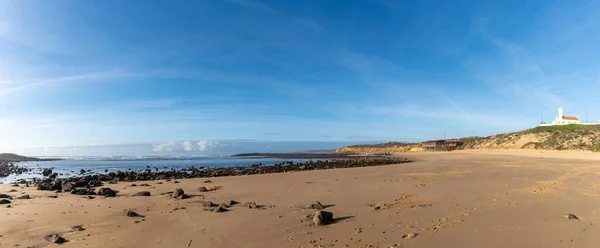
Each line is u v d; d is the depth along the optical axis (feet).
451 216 33.47
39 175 132.46
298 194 53.93
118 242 28.04
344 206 42.63
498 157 171.73
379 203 43.34
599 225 28.66
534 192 46.32
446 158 186.80
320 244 26.37
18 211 41.11
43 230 31.94
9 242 28.17
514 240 25.30
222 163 215.92
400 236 27.37
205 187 62.39
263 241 27.76
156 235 30.01
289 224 33.30
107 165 206.18
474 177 69.62
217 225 33.35
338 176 83.10
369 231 29.43
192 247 26.58
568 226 28.45
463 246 24.32
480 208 36.65
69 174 135.33
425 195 47.70
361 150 497.46
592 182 57.16
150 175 104.99
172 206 44.29
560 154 173.27
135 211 41.01
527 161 129.18
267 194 54.80
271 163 205.36
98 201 49.08
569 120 319.68
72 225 33.86
